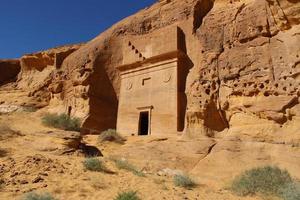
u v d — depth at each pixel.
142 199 8.84
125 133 25.14
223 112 19.12
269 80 17.12
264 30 18.22
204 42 21.78
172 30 24.48
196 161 17.14
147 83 24.95
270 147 15.72
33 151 12.46
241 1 21.14
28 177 9.28
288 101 16.03
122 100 26.52
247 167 15.09
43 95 39.81
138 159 18.16
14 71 51.94
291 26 17.34
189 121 20.05
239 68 18.78
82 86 30.30
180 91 22.69
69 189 8.85
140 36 27.42
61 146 13.66
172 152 18.34
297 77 16.12
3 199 7.51
